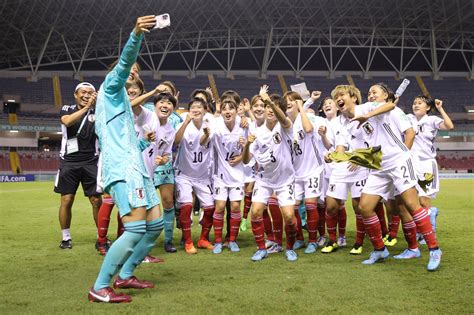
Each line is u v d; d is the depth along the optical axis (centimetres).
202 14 3903
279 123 493
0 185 2559
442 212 977
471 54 4716
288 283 375
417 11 3916
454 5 3769
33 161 3928
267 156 492
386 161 461
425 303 315
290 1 3731
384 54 4412
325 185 627
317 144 601
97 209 602
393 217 594
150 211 364
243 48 4381
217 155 574
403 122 463
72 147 579
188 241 550
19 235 683
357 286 364
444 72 4794
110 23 3841
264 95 476
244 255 525
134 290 359
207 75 4541
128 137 351
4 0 3256
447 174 3566
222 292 347
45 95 4062
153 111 568
